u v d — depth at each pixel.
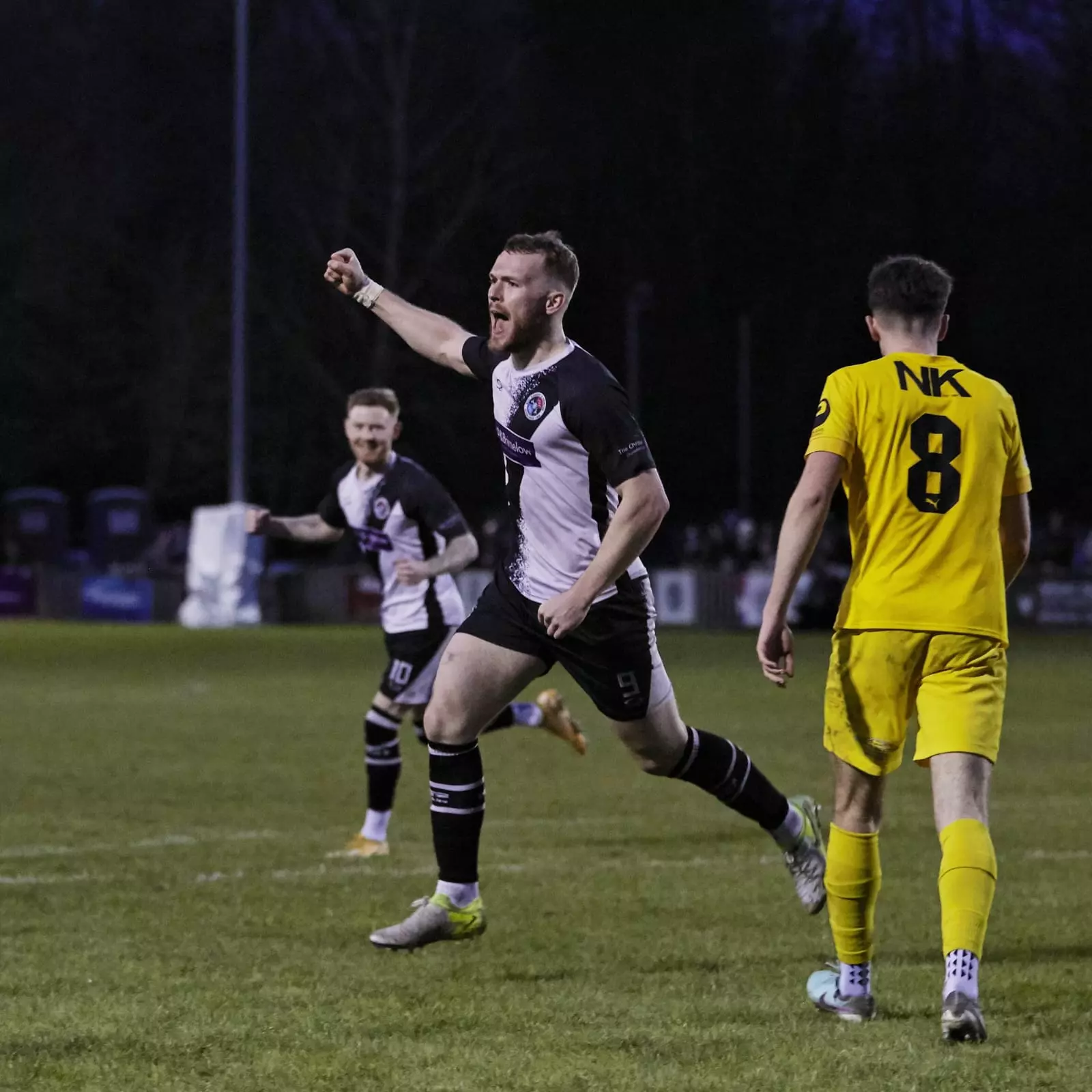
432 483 30.89
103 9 176.38
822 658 91.44
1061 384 187.12
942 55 192.62
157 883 27.36
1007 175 192.00
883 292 18.67
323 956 22.05
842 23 192.88
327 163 175.25
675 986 20.38
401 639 31.05
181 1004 19.23
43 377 175.75
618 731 21.92
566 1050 17.30
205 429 171.75
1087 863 29.36
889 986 20.31
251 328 171.50
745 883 27.48
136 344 177.38
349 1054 17.08
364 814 35.66
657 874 28.31
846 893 18.55
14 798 37.59
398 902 25.75
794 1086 15.88
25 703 61.19
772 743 49.22
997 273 189.25
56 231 175.75
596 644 20.97
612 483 20.28
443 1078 16.19
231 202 173.12
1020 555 18.86
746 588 124.19
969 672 17.75
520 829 33.50
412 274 178.50
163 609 127.75
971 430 18.06
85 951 22.16
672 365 187.50
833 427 17.98
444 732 21.12
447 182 179.00
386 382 172.75
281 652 91.00
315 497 172.62
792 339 189.00
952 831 17.31
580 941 23.03
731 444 187.25
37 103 177.50
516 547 21.19
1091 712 60.28
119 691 66.44
